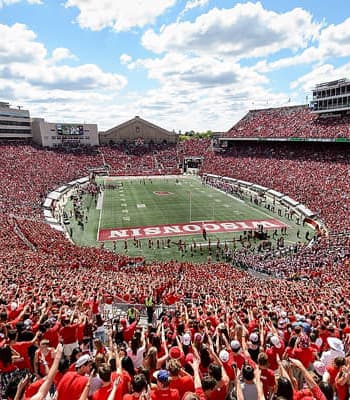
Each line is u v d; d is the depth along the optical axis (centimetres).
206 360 629
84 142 10075
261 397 468
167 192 6662
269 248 3662
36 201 5400
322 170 6034
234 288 2025
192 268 2855
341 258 2925
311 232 4228
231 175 7625
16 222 3828
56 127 9588
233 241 3856
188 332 851
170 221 4688
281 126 8200
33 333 802
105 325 1337
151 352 607
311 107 7431
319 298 1658
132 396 464
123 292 1788
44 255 2795
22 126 9381
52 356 671
